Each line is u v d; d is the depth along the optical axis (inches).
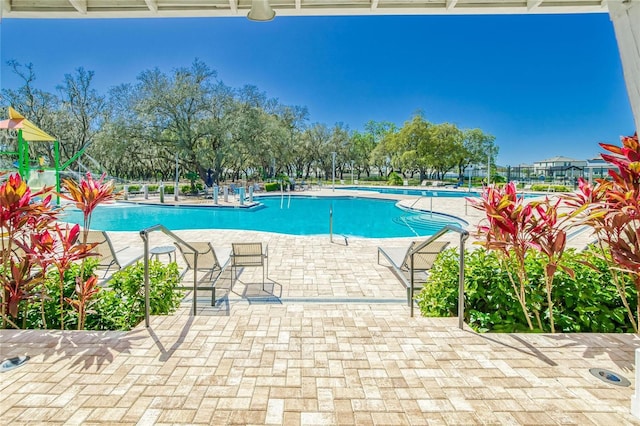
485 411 68.0
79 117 1075.3
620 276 117.3
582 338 98.7
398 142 1476.4
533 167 1280.8
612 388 75.3
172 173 1359.5
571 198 117.2
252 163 1267.2
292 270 207.6
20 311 119.7
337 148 1704.0
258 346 95.3
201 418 65.9
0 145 823.1
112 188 127.9
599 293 115.2
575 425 63.9
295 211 614.5
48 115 1029.2
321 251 256.2
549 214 108.3
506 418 65.9
